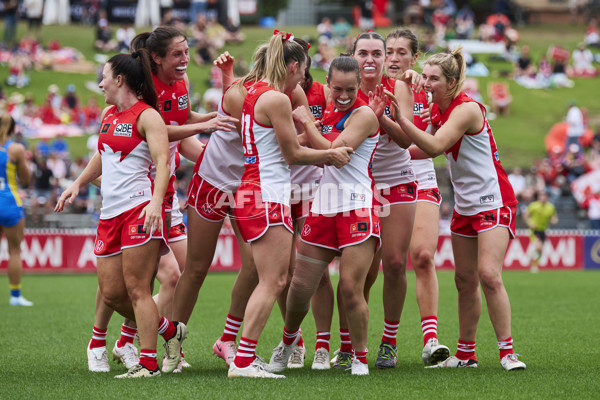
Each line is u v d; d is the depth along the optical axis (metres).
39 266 70.56
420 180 26.88
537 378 21.62
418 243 25.92
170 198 25.27
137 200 21.41
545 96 140.38
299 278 22.67
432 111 24.98
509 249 77.56
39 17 139.00
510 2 194.75
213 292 51.12
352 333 22.52
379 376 22.12
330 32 156.62
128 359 23.59
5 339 30.39
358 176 22.39
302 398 18.55
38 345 28.86
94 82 128.12
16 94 118.44
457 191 24.53
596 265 78.50
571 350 27.59
